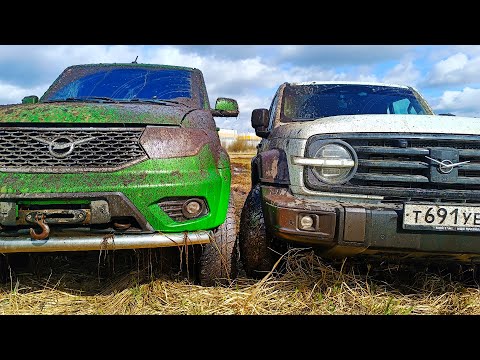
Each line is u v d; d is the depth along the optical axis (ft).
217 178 8.55
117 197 7.56
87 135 8.03
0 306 8.15
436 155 8.04
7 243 7.47
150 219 7.76
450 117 8.67
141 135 8.10
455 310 8.23
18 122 8.02
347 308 8.21
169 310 8.02
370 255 8.38
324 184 8.45
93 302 8.49
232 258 8.98
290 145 8.96
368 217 7.72
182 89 12.48
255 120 12.16
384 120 8.50
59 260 10.67
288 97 13.19
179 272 9.33
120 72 13.08
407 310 8.04
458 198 8.04
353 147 8.39
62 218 7.53
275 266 8.93
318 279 8.89
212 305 8.17
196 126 9.24
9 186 7.45
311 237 7.97
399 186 8.30
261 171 9.44
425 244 7.72
